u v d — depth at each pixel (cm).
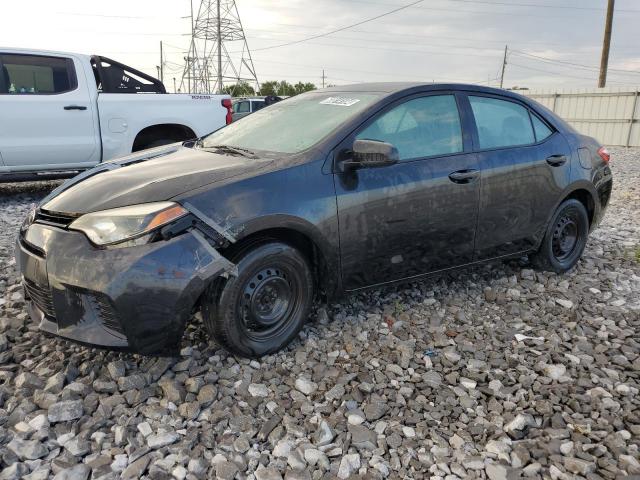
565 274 475
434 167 366
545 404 278
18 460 228
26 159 684
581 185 461
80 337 273
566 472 233
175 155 365
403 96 369
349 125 340
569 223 473
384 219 343
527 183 419
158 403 272
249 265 293
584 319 384
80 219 282
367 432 255
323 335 348
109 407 264
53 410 255
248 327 307
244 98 2034
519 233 426
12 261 467
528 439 255
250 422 260
